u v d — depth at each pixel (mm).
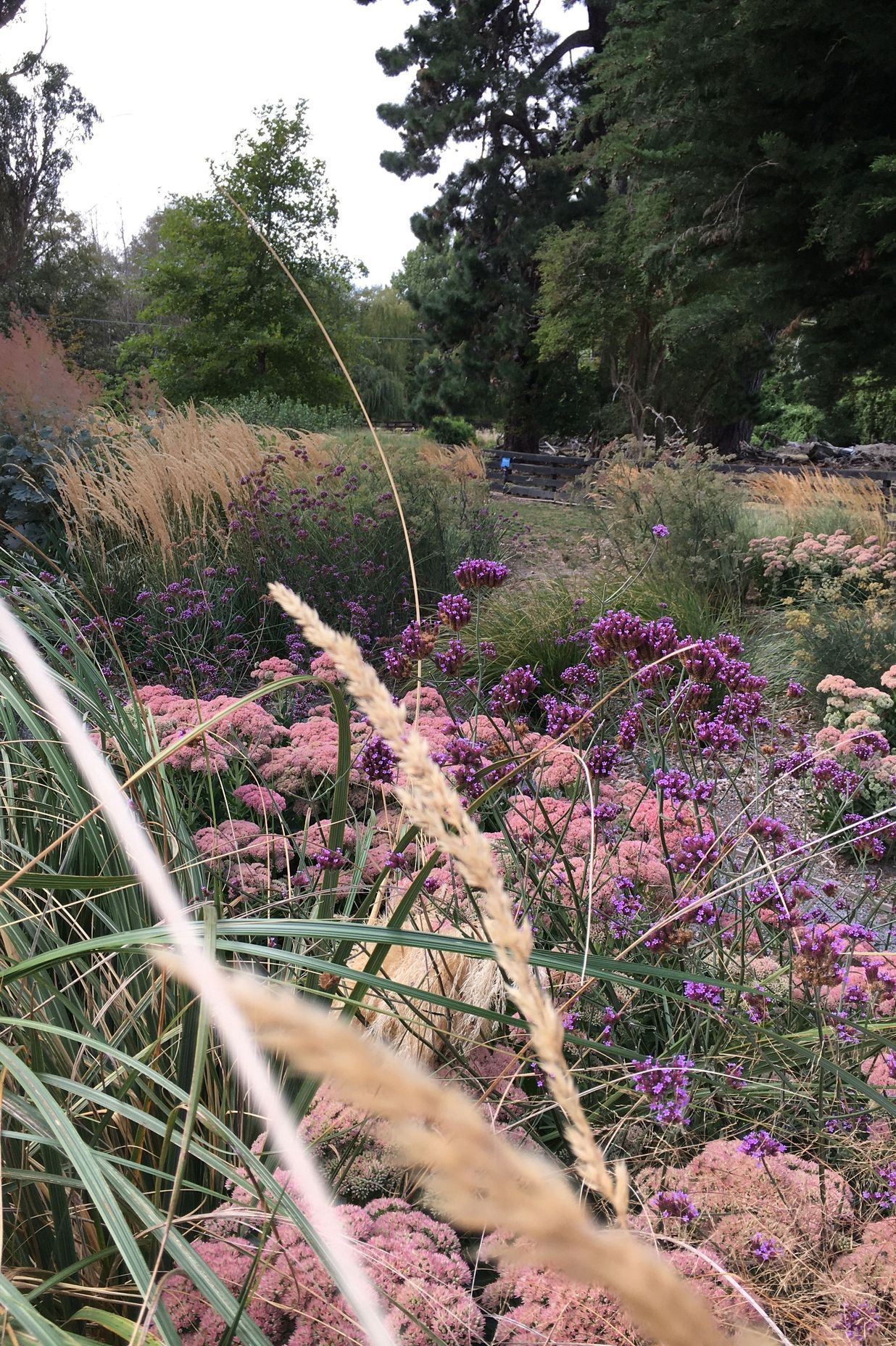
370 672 309
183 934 803
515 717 3230
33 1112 1358
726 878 3016
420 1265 1567
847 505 11547
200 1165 1741
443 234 30312
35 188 21891
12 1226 1495
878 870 3883
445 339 31000
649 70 17000
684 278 17875
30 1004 1736
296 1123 1590
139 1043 1840
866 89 14781
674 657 3191
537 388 31469
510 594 8141
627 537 10172
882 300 14766
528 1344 1466
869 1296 1517
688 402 25859
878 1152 1939
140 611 7391
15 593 3615
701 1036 2307
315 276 31031
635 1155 1995
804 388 17469
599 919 2469
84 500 7871
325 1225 861
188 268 30562
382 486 9734
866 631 6473
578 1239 191
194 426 10844
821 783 3064
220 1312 1094
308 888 2857
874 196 13555
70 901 2461
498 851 2670
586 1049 2135
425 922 2424
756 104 15516
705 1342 194
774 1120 2053
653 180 18203
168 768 3389
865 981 2262
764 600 9375
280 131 29594
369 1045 203
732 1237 1645
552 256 25969
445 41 28188
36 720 2459
